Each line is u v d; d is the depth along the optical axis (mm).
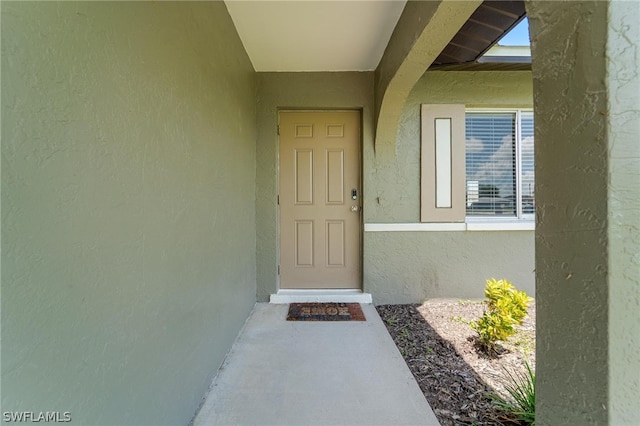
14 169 616
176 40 1313
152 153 1121
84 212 795
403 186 3188
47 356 691
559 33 718
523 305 2256
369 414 1496
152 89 1120
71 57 754
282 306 2994
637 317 629
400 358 2027
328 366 1920
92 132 823
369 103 3133
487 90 3178
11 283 614
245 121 2643
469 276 3217
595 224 651
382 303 3180
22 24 632
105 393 872
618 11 620
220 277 1904
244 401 1583
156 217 1150
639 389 630
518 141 3295
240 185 2449
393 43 2357
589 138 658
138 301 1034
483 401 1610
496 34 2338
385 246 3189
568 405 716
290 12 2098
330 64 2961
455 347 2229
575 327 698
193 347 1483
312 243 3275
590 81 650
